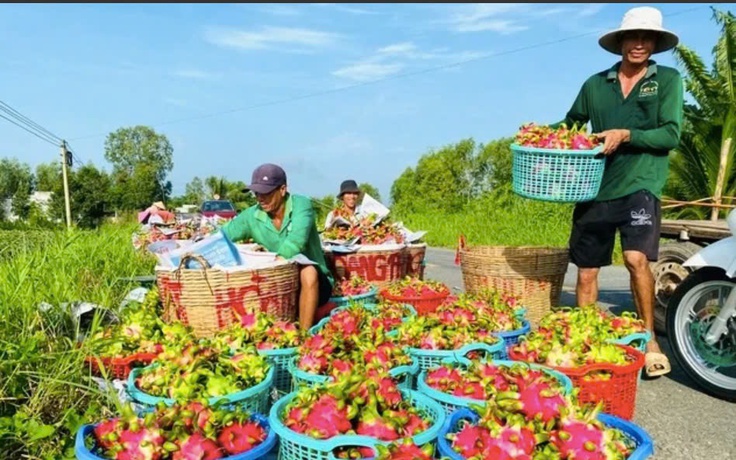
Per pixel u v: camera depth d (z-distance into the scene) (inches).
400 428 98.7
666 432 147.4
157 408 103.2
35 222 844.0
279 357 145.3
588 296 200.2
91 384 134.7
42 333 148.0
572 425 91.7
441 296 226.8
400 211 1295.5
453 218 917.8
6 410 127.6
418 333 150.5
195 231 507.5
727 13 699.4
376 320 161.6
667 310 184.5
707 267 175.0
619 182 184.4
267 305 181.9
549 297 238.8
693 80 727.7
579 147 173.3
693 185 732.0
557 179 176.4
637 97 184.4
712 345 172.2
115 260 289.1
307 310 196.2
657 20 177.0
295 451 98.9
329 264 258.1
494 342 148.9
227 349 134.1
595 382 130.5
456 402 114.1
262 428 107.3
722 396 169.3
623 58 187.6
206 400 105.0
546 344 139.7
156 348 143.3
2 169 3132.4
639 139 176.6
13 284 175.0
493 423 92.3
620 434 94.7
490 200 943.0
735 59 699.4
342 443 94.7
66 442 123.6
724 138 676.1
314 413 98.6
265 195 193.0
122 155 3880.4
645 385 183.2
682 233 244.1
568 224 705.0
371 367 114.1
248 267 176.6
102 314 170.6
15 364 131.4
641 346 161.5
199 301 174.7
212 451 94.5
